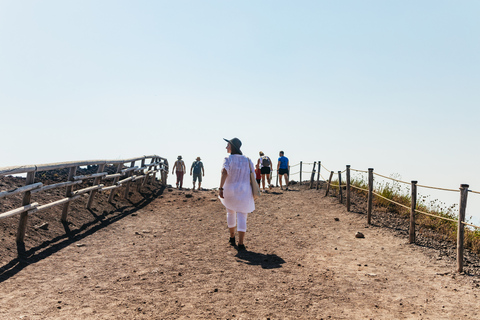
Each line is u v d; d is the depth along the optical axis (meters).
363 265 5.44
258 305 3.79
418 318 3.59
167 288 4.25
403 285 4.60
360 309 3.78
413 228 6.81
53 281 4.38
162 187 16.06
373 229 7.92
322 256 5.91
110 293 4.05
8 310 3.45
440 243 6.80
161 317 3.43
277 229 8.00
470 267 5.39
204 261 5.43
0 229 5.68
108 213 9.05
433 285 4.62
